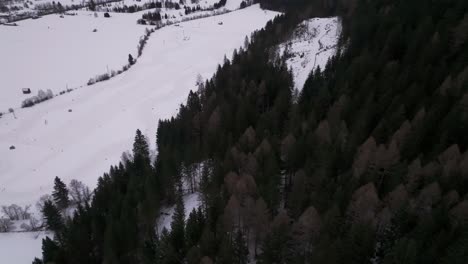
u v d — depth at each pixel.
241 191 43.56
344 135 49.28
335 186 39.88
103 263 43.72
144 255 42.94
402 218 34.34
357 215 36.06
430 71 55.28
